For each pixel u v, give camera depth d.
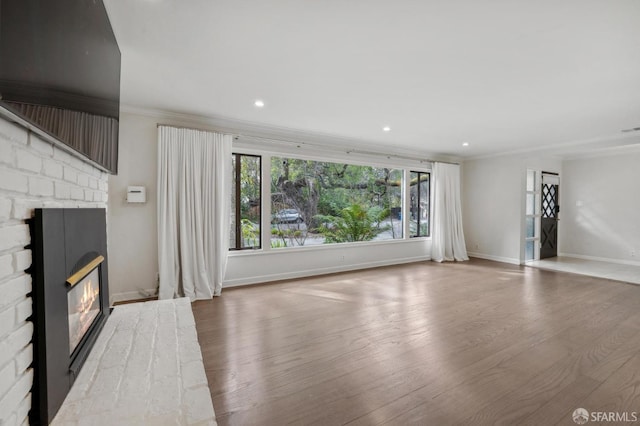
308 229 5.31
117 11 1.80
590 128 4.33
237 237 4.34
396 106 3.45
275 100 3.29
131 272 3.52
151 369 1.62
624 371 2.09
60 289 1.33
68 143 1.34
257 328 2.82
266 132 4.43
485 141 5.24
